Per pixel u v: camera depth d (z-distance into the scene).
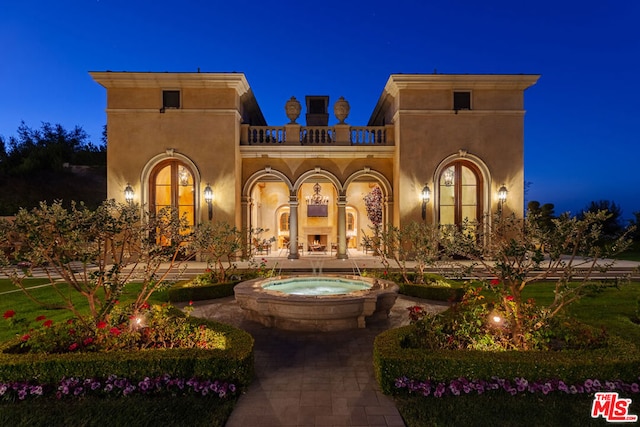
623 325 7.12
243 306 7.95
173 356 4.68
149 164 16.31
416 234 11.25
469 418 4.02
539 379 4.55
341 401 4.52
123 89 16.34
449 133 16.61
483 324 5.76
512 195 16.56
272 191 22.42
